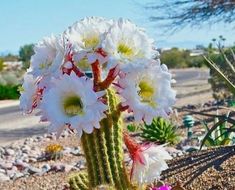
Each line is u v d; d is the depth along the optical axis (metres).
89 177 0.94
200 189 2.11
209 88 10.90
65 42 0.92
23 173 3.29
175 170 2.32
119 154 0.94
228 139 2.99
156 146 0.98
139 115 0.91
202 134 4.16
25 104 0.96
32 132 5.95
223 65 5.53
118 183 0.93
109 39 0.91
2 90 12.58
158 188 1.14
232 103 5.03
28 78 0.96
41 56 0.94
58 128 0.88
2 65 18.17
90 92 0.88
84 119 0.87
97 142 0.92
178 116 5.41
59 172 3.19
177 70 23.67
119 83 0.92
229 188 2.06
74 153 3.90
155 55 0.94
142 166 0.96
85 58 0.93
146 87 0.93
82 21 0.94
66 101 0.89
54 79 0.90
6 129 6.32
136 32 0.93
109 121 0.93
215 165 2.04
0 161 3.79
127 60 0.91
